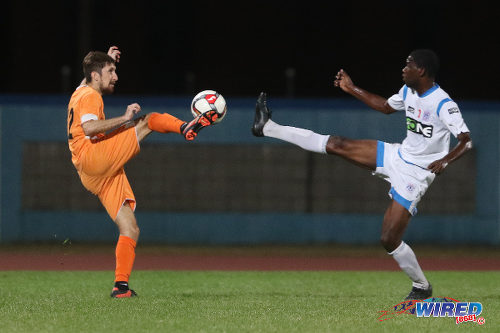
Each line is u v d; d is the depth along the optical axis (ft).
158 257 145.59
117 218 81.71
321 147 80.43
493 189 172.96
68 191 174.29
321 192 175.42
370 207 175.01
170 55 415.03
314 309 74.43
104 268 124.36
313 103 170.60
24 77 393.91
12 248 162.20
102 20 400.88
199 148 175.52
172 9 413.39
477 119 172.65
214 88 405.18
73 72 395.14
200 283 102.58
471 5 390.21
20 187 173.37
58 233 173.68
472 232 173.17
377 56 393.70
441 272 120.16
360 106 171.01
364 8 392.68
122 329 62.75
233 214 174.40
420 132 76.84
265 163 175.63
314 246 171.63
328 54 401.70
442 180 173.78
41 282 101.09
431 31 395.96
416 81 75.72
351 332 62.03
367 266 131.64
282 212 175.22
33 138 173.17
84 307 74.28
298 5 401.08
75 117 79.36
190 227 174.19
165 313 70.64
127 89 404.36
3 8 394.73
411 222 173.78
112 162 78.79
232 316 69.36
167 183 175.42
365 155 79.46
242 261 139.44
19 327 63.52
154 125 80.02
